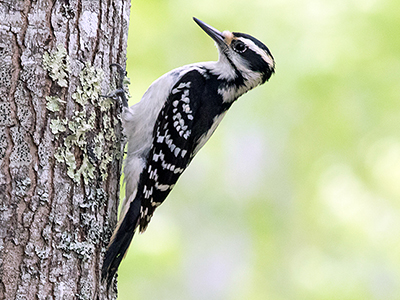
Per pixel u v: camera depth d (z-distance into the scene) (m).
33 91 5.05
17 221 4.89
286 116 13.84
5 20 4.96
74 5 5.39
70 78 5.31
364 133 13.21
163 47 13.30
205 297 14.88
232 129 14.67
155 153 6.87
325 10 12.61
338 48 12.47
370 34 12.34
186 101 7.17
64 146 5.22
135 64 13.17
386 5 12.23
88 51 5.54
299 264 14.28
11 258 4.84
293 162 14.38
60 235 5.13
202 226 15.43
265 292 14.93
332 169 13.78
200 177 15.41
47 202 5.07
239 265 15.41
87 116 5.50
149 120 6.86
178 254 12.91
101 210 5.65
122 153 6.48
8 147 4.91
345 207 13.49
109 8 5.89
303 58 12.66
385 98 12.56
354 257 13.11
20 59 5.00
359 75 12.50
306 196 14.26
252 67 7.68
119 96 6.14
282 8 12.86
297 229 14.66
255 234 15.32
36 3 5.11
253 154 14.87
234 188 15.37
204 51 13.49
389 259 12.84
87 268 5.36
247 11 13.13
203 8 13.30
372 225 13.15
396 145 12.96
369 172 13.40
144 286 11.75
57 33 5.22
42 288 4.97
